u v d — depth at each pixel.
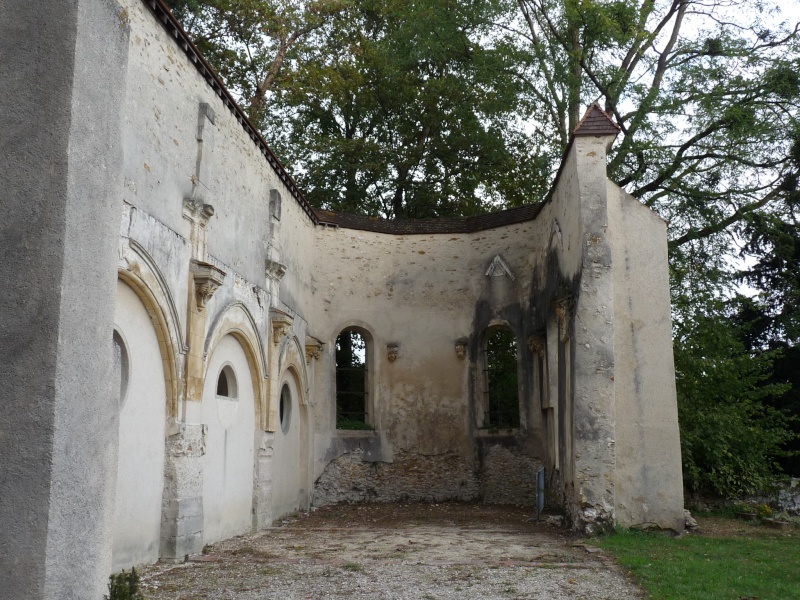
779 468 17.00
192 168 11.28
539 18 24.36
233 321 12.79
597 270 13.16
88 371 3.94
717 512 15.49
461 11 23.41
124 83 4.49
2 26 3.97
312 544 11.83
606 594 7.89
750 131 20.55
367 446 19.16
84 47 4.01
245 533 13.45
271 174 15.44
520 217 19.19
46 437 3.61
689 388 17.17
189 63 11.30
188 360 10.85
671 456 12.94
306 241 18.50
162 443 10.29
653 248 13.74
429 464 19.19
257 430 14.28
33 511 3.57
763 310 23.72
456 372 19.45
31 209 3.79
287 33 24.33
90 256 4.00
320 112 27.72
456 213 27.17
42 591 3.51
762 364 18.42
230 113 12.98
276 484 15.60
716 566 9.55
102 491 4.05
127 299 9.41
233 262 12.97
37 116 3.87
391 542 11.98
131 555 9.34
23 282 3.73
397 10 26.14
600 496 12.48
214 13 23.72
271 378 14.87
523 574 8.94
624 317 13.48
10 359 3.67
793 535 12.84
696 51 21.98
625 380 13.27
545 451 17.58
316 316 19.06
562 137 22.94
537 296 18.17
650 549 10.88
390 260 19.97
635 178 22.53
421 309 19.77
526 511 16.72
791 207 22.47
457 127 26.64
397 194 27.42
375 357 19.52
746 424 17.20
